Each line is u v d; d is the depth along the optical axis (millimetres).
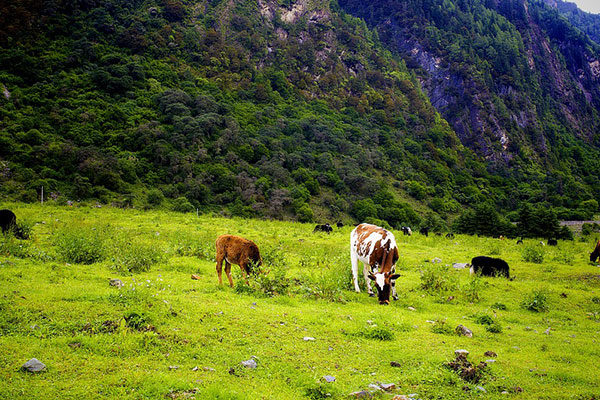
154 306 7617
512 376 5980
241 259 10391
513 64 196250
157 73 89188
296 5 144000
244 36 118000
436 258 18703
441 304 10875
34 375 4988
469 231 52250
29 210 26453
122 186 56188
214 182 66188
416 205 84938
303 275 11953
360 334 7430
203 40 110188
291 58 125062
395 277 10516
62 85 73062
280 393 5102
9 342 5719
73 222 21828
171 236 20500
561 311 10875
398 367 6164
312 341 6914
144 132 67500
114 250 13266
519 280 14672
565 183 137500
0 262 10484
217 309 8062
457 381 5676
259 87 105375
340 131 98938
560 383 5859
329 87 125375
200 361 5863
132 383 5012
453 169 115188
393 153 101500
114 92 78562
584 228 67875
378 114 118875
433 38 188500
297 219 64562
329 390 5172
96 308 7328
